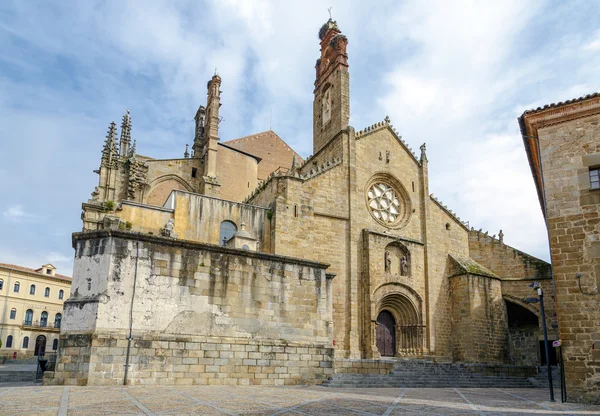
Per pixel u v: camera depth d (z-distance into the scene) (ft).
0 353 270.26
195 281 79.92
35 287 301.63
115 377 69.97
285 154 240.73
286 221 130.21
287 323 87.15
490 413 51.83
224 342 79.61
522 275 156.35
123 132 173.17
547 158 76.33
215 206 129.29
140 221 122.42
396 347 146.10
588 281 69.46
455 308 151.64
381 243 143.02
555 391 93.61
